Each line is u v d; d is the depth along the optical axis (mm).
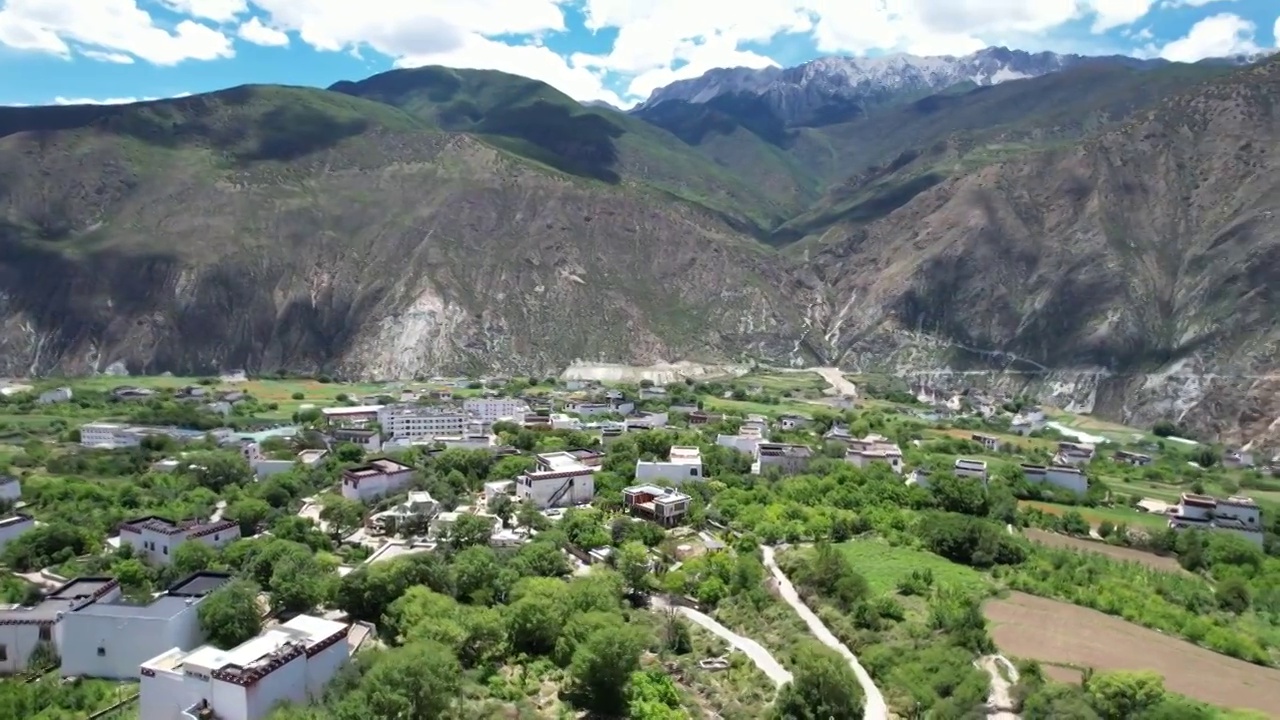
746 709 86250
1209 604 119938
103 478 162625
